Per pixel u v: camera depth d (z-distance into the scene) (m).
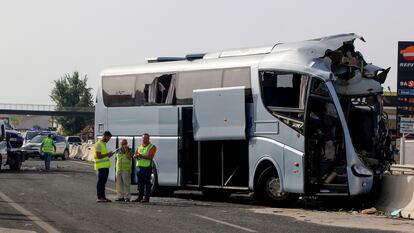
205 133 20.67
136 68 23.34
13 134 43.19
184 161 21.62
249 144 19.75
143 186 20.50
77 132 122.12
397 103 32.69
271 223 15.07
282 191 18.91
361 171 18.16
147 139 20.47
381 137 19.23
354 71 19.08
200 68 21.20
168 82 22.14
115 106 23.77
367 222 15.54
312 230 13.85
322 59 18.86
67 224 14.63
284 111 18.94
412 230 14.02
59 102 121.94
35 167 42.06
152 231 13.59
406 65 32.69
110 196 22.52
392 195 18.11
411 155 35.81
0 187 25.08
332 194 18.30
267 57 19.56
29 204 18.98
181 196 23.50
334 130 18.30
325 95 18.31
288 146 18.77
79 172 36.38
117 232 13.41
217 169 20.78
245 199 22.47
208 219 15.77
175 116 21.80
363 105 19.47
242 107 19.81
